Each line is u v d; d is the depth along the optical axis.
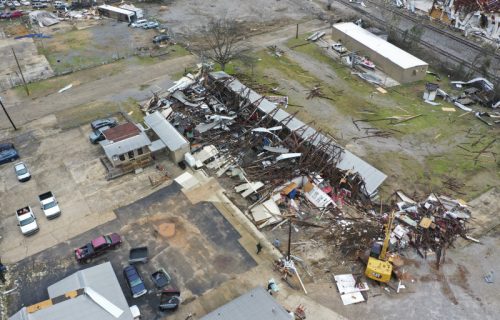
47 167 44.91
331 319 30.47
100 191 41.72
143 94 57.69
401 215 38.34
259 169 43.28
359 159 43.12
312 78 62.31
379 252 33.72
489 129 50.97
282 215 38.59
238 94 53.28
